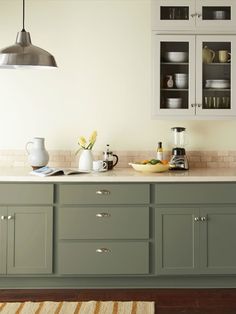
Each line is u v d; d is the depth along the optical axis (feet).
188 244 10.86
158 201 10.80
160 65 11.78
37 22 12.55
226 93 11.85
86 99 12.66
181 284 11.13
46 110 12.66
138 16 12.58
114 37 12.59
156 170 11.44
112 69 12.64
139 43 12.61
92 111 12.69
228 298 10.45
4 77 12.59
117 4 12.58
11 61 8.89
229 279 11.10
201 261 10.87
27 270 10.86
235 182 10.83
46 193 10.77
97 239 10.84
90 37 12.59
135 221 10.81
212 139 12.69
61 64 12.61
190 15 11.68
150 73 12.55
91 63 12.62
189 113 11.82
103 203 10.80
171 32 11.72
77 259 10.85
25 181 10.75
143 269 10.87
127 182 10.80
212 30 11.71
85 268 10.86
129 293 10.80
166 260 10.88
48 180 10.71
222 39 11.74
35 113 12.66
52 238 10.82
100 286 11.13
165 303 10.17
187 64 11.82
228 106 11.85
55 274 10.93
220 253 10.87
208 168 12.61
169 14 11.72
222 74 11.85
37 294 10.73
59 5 12.55
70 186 10.78
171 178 10.73
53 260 10.90
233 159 12.72
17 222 10.81
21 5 12.51
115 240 10.87
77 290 11.02
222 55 11.83
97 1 12.57
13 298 10.48
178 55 11.80
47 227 10.81
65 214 10.80
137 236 10.83
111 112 12.69
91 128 12.69
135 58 12.63
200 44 11.74
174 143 12.70
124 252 10.85
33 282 11.09
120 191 10.80
